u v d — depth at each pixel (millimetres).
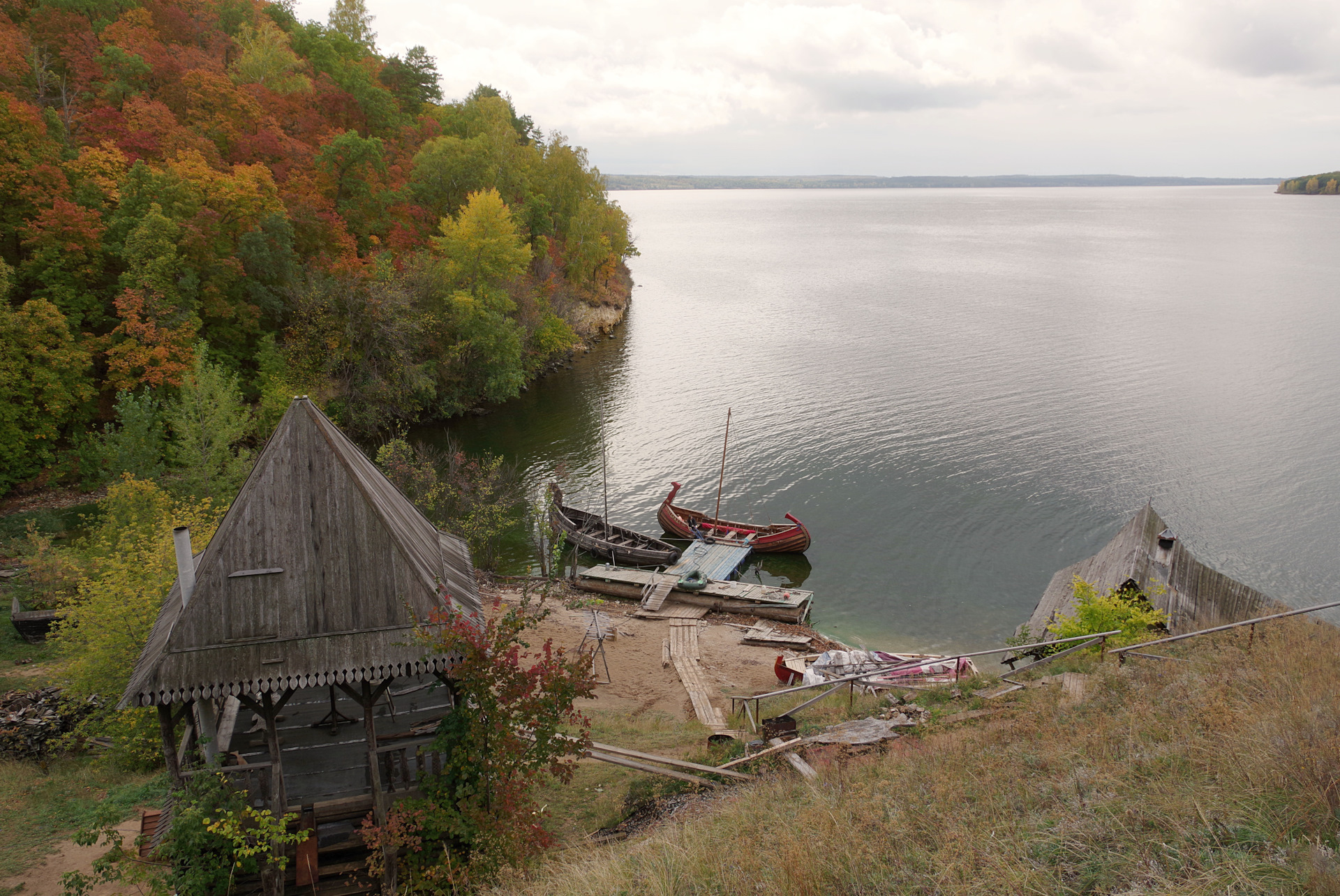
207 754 13281
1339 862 6559
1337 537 39625
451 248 64812
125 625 19500
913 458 51656
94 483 40812
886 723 16875
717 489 48469
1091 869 7703
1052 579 34469
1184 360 72438
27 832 16344
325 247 60375
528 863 12680
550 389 68875
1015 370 70625
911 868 8758
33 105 48031
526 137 112500
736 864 9977
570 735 19922
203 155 54062
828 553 40531
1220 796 8328
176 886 12078
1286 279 121562
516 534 43219
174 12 71438
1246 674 13297
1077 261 151875
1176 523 41531
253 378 52719
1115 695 14742
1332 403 59375
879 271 140625
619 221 102500
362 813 13219
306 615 12391
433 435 57750
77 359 41156
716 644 30562
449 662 12695
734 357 78000
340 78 83562
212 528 23672
